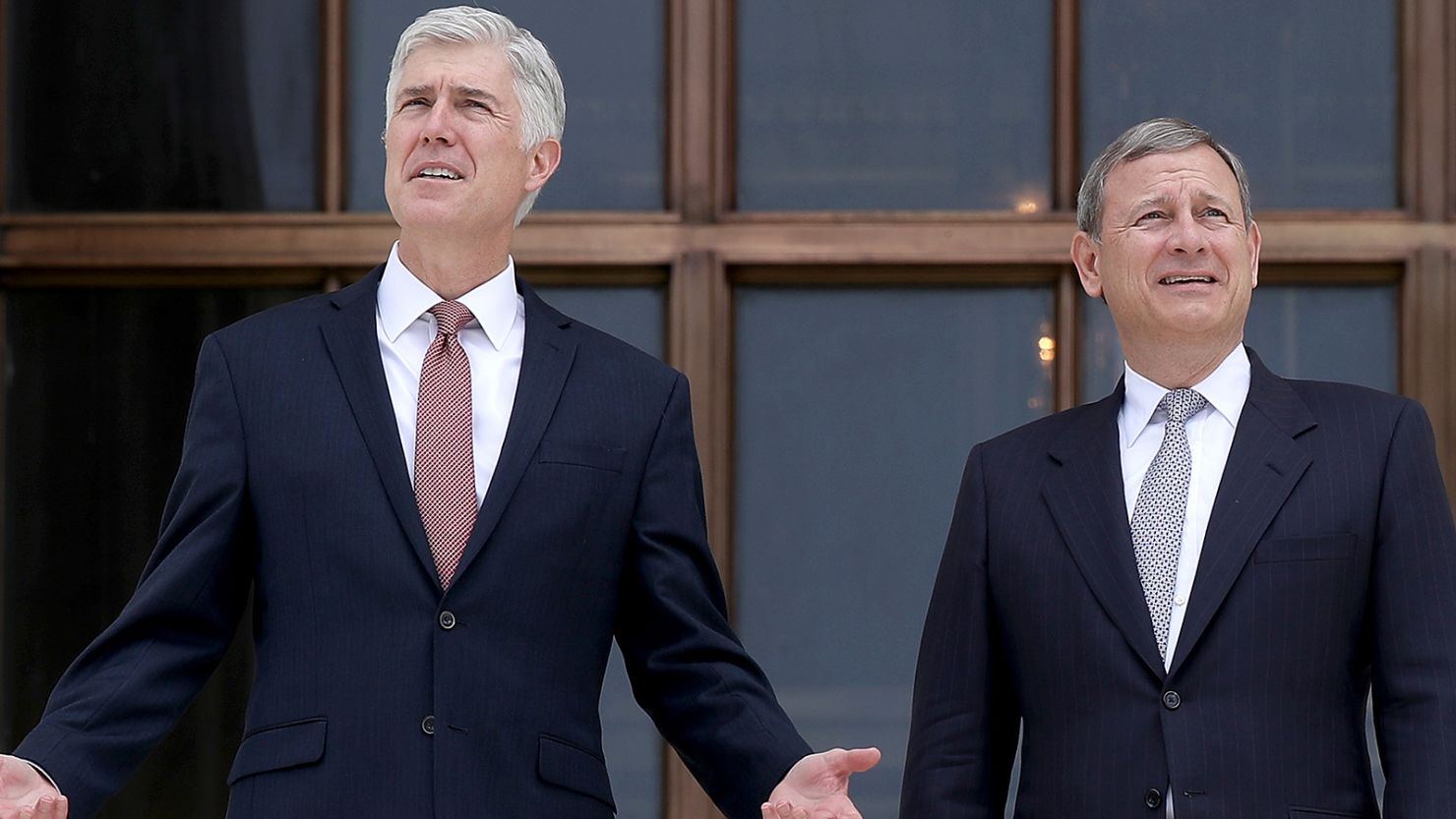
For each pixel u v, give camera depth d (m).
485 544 7.96
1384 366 11.62
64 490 11.78
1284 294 11.69
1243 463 8.41
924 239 11.66
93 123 11.97
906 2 11.95
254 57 11.98
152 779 11.59
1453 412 11.45
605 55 11.97
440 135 8.23
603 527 8.23
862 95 11.91
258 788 7.82
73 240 11.77
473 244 8.34
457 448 8.14
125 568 11.76
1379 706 8.20
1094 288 9.18
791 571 11.70
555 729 8.03
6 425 11.82
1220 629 8.15
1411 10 11.66
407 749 7.76
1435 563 8.20
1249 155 11.78
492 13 8.62
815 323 11.82
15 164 11.95
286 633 7.95
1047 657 8.44
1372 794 8.22
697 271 11.66
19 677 11.70
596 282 11.83
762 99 11.91
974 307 11.79
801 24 11.95
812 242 11.66
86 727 7.74
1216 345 8.66
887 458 11.75
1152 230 8.61
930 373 11.77
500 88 8.38
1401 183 11.68
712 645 8.38
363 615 7.89
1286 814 7.97
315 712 7.83
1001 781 8.87
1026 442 8.99
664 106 11.92
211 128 11.95
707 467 11.57
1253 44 11.81
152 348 11.86
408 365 8.35
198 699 11.62
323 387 8.18
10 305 11.88
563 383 8.38
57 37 11.98
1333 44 11.79
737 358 11.81
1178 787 8.02
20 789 7.46
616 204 11.91
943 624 8.83
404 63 8.47
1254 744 8.03
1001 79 11.91
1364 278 11.63
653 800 11.55
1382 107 11.76
